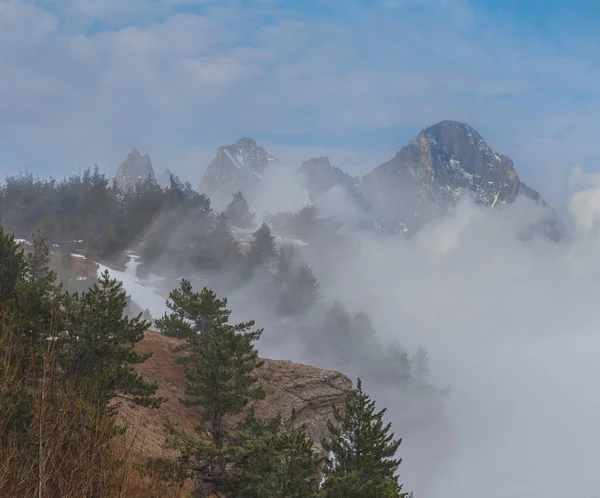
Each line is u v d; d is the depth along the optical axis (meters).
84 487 18.27
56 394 20.48
